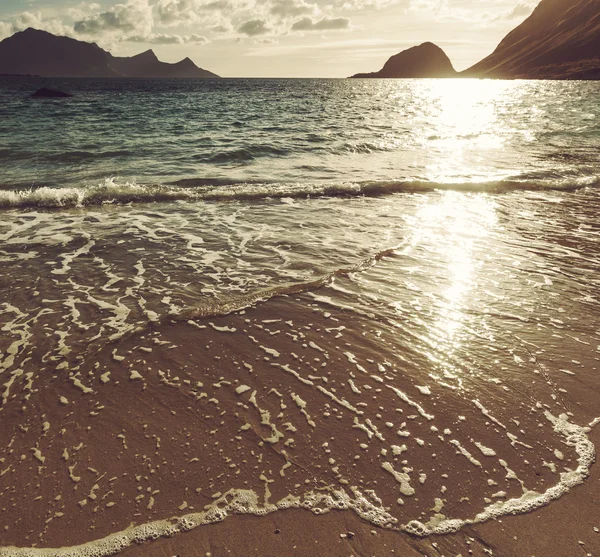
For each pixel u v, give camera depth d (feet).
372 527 8.49
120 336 14.90
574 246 23.73
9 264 20.70
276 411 11.57
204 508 8.88
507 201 32.83
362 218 28.37
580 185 37.60
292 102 158.40
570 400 11.91
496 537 8.26
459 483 9.41
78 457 10.05
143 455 10.14
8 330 15.16
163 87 310.45
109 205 30.96
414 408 11.66
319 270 20.30
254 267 20.65
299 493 9.22
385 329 15.48
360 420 11.24
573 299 17.65
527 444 10.44
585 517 8.66
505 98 193.57
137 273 19.98
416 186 36.65
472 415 11.38
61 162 45.09
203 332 15.25
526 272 20.24
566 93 222.28
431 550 8.04
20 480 9.43
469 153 53.36
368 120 93.71
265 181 38.01
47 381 12.61
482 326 15.64
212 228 26.32
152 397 12.06
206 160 47.14
